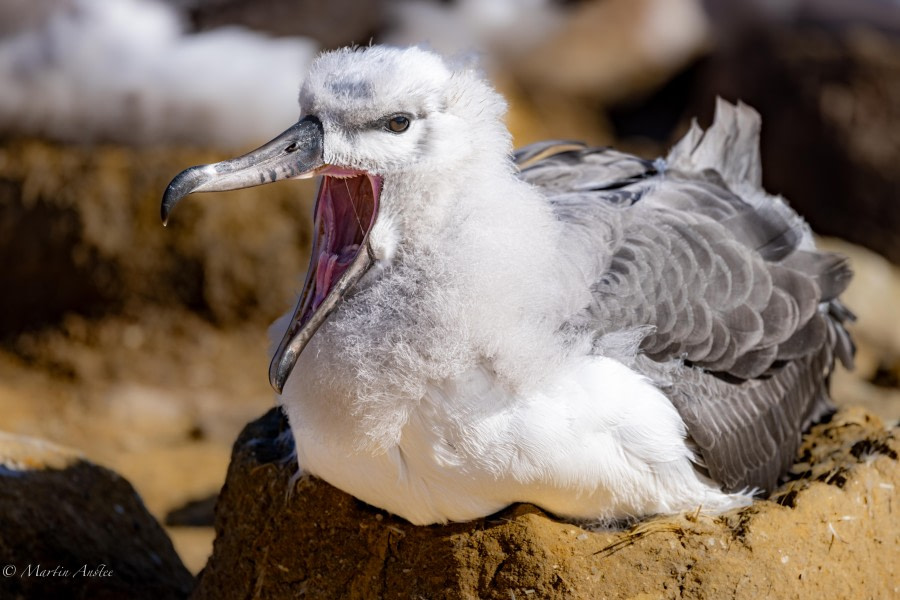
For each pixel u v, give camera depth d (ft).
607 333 26.96
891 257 92.68
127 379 63.31
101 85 70.28
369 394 25.22
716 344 28.86
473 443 25.64
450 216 25.67
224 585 30.30
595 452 26.21
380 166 25.41
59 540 33.37
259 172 25.08
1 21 71.05
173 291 67.31
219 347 66.13
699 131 35.55
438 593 27.25
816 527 27.99
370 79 25.21
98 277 67.05
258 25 71.51
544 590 26.71
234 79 70.13
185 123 70.90
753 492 29.66
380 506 27.81
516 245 25.62
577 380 25.95
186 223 67.41
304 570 28.81
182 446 55.72
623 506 27.43
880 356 68.49
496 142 26.22
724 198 32.17
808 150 95.14
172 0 71.46
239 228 67.51
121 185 67.97
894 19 103.91
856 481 28.96
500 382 25.31
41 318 67.46
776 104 97.45
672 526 27.32
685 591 26.86
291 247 67.67
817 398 34.58
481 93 26.23
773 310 30.14
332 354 25.40
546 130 92.22
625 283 27.68
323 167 25.55
